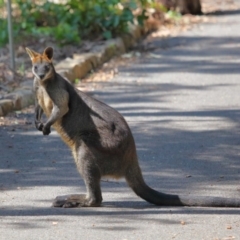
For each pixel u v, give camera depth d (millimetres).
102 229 9023
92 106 10070
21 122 14414
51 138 13469
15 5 22578
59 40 20016
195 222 9250
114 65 19438
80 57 18797
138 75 18469
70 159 12273
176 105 15797
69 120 10070
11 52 17141
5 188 10859
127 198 10422
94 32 21219
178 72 18766
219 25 24781
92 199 9930
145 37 23094
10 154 12531
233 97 16438
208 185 10992
